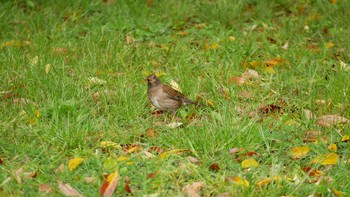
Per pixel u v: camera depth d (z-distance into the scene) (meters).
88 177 9.04
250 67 13.85
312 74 13.27
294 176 9.19
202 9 17.39
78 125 10.50
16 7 16.81
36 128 10.61
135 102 11.70
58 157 9.76
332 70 13.51
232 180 9.01
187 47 14.80
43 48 14.23
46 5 17.30
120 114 11.43
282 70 13.43
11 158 9.75
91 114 11.37
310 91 12.23
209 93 12.34
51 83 12.29
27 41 14.85
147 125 11.03
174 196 8.62
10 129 10.56
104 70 13.27
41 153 9.74
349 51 14.52
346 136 10.37
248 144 10.13
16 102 11.70
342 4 17.34
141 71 13.50
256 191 8.65
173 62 14.01
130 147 10.23
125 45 14.76
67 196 8.54
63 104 11.14
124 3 17.58
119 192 8.79
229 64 13.73
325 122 11.02
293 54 14.41
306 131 10.77
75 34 15.63
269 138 10.29
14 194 8.54
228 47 14.72
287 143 10.34
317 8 17.73
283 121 11.05
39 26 15.83
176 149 9.91
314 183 9.05
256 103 11.94
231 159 9.79
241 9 17.45
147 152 9.87
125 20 16.45
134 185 9.01
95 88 12.48
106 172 9.29
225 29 16.25
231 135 10.26
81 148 10.10
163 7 17.50
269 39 15.66
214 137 10.12
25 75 12.80
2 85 12.45
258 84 12.51
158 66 13.97
